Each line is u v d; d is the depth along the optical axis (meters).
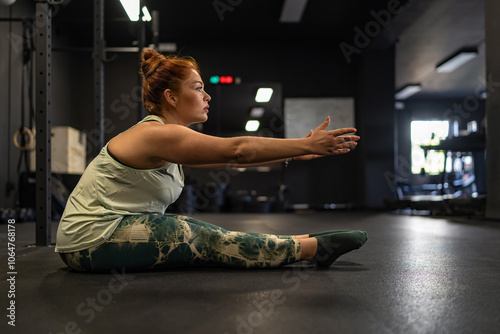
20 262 1.83
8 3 3.76
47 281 1.36
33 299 1.13
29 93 6.07
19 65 6.24
